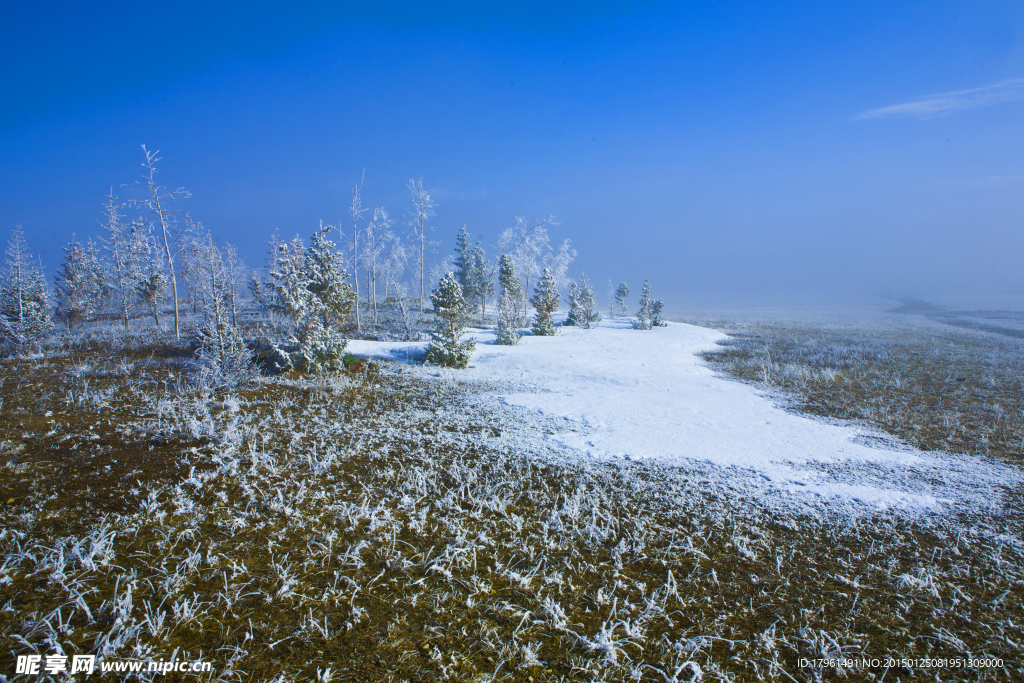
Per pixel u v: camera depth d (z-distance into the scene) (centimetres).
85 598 378
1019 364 1927
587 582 444
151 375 1190
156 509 523
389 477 662
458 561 464
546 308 2683
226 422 854
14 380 1084
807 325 4138
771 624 393
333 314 1527
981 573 476
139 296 2630
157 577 409
